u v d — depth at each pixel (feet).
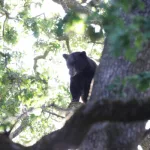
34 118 66.74
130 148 32.30
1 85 69.31
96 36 27.35
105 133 32.14
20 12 79.46
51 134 25.49
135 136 32.58
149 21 21.76
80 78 66.95
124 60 33.53
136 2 24.50
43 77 72.74
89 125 24.31
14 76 70.28
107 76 33.53
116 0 23.81
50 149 24.89
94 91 33.60
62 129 24.62
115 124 32.24
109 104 23.89
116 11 23.59
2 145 25.73
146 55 33.60
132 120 24.17
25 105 67.97
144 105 23.65
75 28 27.43
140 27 22.03
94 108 23.97
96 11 25.38
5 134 26.58
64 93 76.33
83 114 24.12
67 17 27.35
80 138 24.54
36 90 71.05
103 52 35.22
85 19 24.76
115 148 32.01
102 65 34.50
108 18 23.59
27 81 70.59
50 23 76.48
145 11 33.73
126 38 20.88
